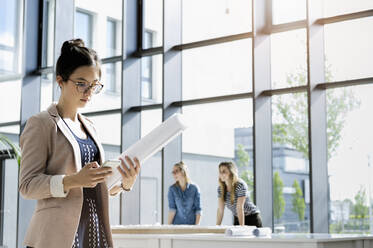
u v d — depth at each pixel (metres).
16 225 7.88
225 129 6.42
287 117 5.93
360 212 5.41
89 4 7.71
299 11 6.01
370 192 5.38
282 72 6.04
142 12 7.36
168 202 6.35
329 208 5.59
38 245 1.45
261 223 5.38
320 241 2.19
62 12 7.70
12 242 7.95
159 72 7.15
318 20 5.70
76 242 1.48
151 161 7.07
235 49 6.43
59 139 1.53
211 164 6.49
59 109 1.59
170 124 1.65
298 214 5.76
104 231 1.56
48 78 8.09
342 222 5.50
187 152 6.72
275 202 5.91
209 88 6.61
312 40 5.62
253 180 5.82
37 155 1.49
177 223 5.79
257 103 5.93
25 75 7.95
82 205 1.51
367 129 5.45
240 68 6.38
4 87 8.20
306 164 5.77
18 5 8.23
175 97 6.82
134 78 7.25
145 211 7.04
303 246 2.21
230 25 6.49
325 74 5.74
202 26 6.72
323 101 5.69
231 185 5.31
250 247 2.37
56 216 1.46
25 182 1.46
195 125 6.67
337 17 5.64
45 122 1.51
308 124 5.56
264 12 6.13
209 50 6.64
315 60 5.64
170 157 6.71
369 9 5.53
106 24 7.58
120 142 7.21
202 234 2.73
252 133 6.19
